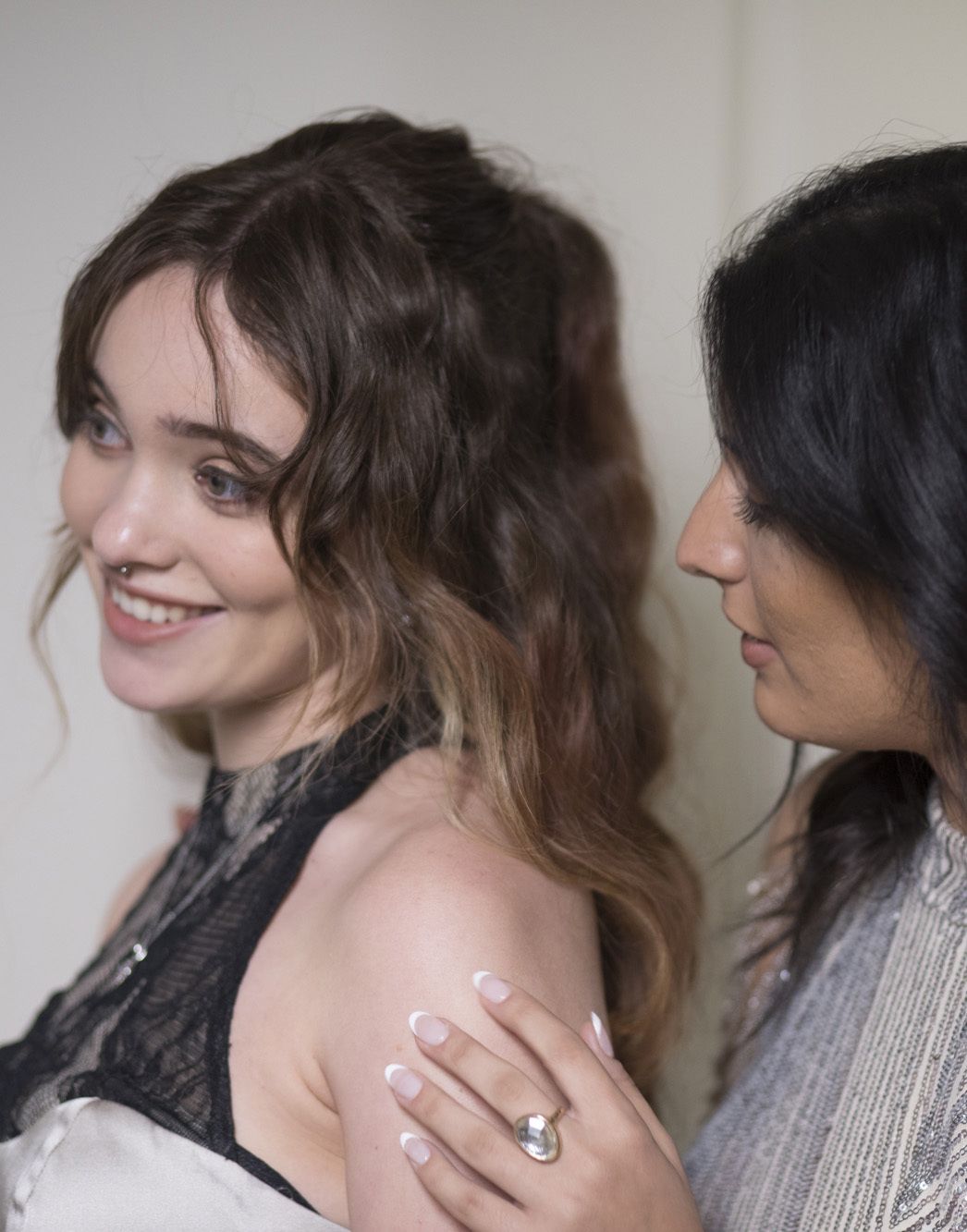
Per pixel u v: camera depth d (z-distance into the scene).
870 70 1.75
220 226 1.04
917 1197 0.88
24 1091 1.07
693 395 1.84
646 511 1.37
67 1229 0.94
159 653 1.10
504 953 0.91
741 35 1.80
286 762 1.11
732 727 1.85
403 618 1.08
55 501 1.96
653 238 1.84
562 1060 0.84
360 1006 0.92
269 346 1.01
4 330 1.93
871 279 0.84
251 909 1.04
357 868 1.01
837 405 0.84
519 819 1.02
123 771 2.02
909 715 0.91
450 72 1.87
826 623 0.89
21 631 2.00
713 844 1.83
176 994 1.03
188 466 1.04
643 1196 0.81
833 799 1.15
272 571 1.05
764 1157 1.05
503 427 1.17
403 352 1.07
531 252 1.27
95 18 1.89
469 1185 0.82
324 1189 0.95
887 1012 1.00
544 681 1.17
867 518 0.83
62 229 1.91
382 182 1.12
